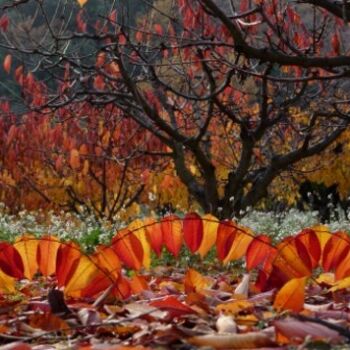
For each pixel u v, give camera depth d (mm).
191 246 3420
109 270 3449
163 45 9430
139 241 3447
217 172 15664
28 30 10445
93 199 15508
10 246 3406
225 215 12492
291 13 9719
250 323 2814
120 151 14039
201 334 2484
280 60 8008
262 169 13273
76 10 18219
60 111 13336
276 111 14258
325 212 17906
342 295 3762
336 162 16109
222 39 11086
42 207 16062
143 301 3369
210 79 11414
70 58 11383
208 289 3855
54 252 3402
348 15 7602
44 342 2660
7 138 12117
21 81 11789
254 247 3477
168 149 14531
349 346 2254
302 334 2307
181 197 15266
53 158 14844
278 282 3521
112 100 12039
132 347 2289
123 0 9812
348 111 14945
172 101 13484
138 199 16594
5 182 15531
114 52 10555
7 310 3297
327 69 8992
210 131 15242
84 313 2939
